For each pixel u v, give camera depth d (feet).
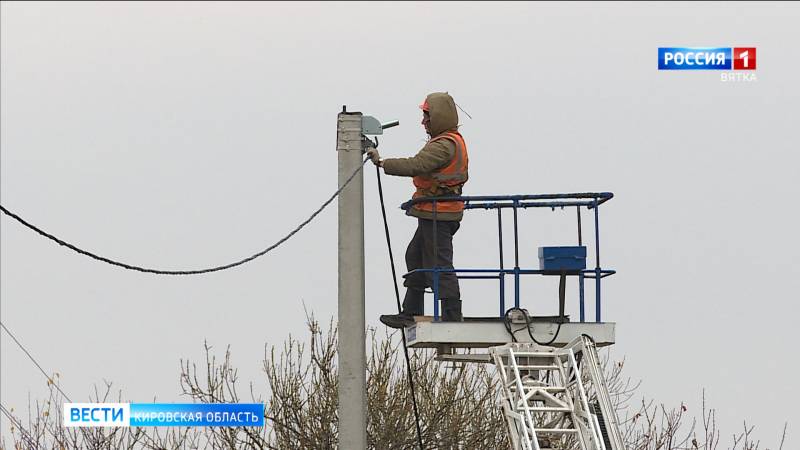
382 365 235.61
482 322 158.92
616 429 145.48
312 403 232.12
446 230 160.35
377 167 161.17
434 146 158.20
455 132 161.38
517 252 160.25
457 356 162.61
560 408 150.82
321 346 233.55
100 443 224.74
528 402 154.81
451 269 159.12
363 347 157.07
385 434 230.48
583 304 160.45
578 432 147.95
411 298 166.30
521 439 151.12
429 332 157.79
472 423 238.89
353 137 157.99
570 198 159.43
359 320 156.97
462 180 160.04
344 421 156.15
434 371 238.07
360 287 157.38
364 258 157.99
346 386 156.76
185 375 229.25
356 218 157.69
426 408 234.79
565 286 162.09
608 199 160.04
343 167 158.10
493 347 156.35
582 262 159.02
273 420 230.27
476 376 243.19
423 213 159.74
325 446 229.25
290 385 231.09
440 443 240.12
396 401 232.94
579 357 156.76
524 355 155.22
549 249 159.02
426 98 162.09
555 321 159.53
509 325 158.20
